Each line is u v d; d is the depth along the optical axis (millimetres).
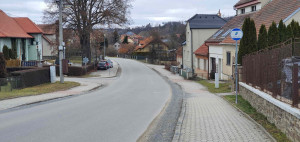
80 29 42625
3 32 40969
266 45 16031
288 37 15453
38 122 9109
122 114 10938
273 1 24578
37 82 22875
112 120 9680
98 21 44094
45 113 10836
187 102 14719
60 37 24000
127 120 9781
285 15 19609
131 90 21516
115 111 11578
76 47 74875
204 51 34469
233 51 23734
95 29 43844
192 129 8312
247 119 9664
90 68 44938
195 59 40656
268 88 9438
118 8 43625
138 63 74312
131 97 16859
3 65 24781
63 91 20203
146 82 29578
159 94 18922
